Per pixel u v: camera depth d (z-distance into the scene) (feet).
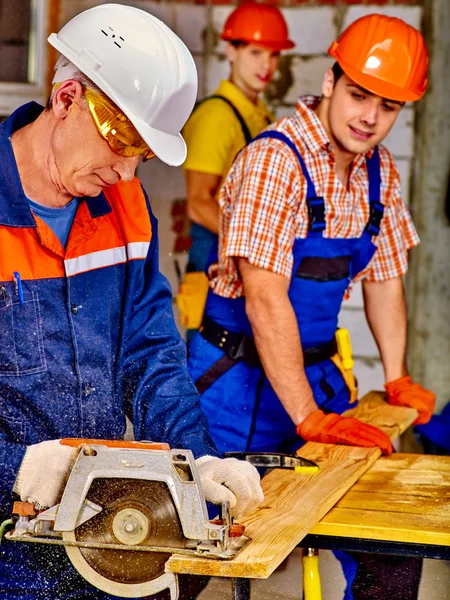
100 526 5.72
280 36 15.19
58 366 6.91
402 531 6.95
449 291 17.26
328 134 9.68
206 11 17.04
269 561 5.73
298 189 9.62
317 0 16.80
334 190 9.74
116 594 5.83
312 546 7.18
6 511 6.38
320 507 7.10
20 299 6.72
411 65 9.31
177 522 5.72
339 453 8.79
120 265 7.22
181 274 17.38
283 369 9.46
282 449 10.27
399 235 10.91
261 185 9.48
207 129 14.88
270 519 6.76
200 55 17.21
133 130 6.31
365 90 9.32
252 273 9.51
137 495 5.68
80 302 6.97
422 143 17.03
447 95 16.81
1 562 6.94
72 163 6.49
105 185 6.63
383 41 9.29
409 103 16.97
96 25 6.40
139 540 5.71
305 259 9.87
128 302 7.27
